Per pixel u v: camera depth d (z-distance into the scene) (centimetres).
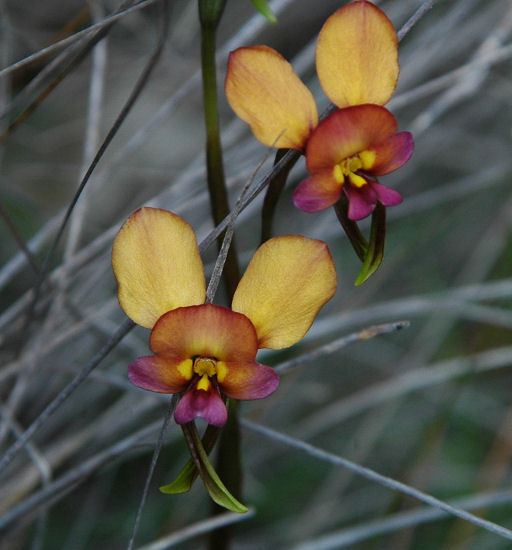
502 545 49
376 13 37
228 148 50
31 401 49
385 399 53
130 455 49
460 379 50
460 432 54
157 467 52
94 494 49
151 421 50
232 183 46
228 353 37
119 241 37
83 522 49
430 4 38
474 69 46
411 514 46
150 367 37
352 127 37
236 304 37
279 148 38
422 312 57
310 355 41
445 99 50
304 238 37
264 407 50
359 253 38
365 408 56
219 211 39
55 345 45
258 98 37
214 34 38
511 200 56
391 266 54
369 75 38
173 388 37
